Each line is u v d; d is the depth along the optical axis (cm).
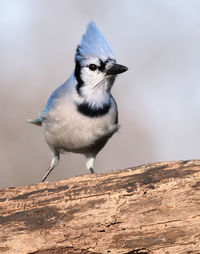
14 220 705
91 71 937
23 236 696
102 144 997
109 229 694
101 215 699
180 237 684
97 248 691
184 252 682
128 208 698
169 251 684
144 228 691
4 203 718
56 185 727
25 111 1408
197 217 686
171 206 693
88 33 943
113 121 963
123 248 689
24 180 1333
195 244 682
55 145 1003
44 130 998
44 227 699
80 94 934
